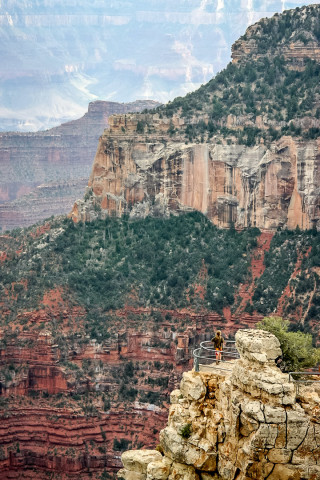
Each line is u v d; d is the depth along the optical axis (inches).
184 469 2085.4
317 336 6392.7
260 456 1929.1
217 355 2209.6
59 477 6820.9
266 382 1936.5
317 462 1920.5
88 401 7086.6
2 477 6889.8
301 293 6855.3
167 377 7066.9
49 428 6958.7
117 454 6796.3
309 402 1948.8
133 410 6963.6
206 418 2082.9
